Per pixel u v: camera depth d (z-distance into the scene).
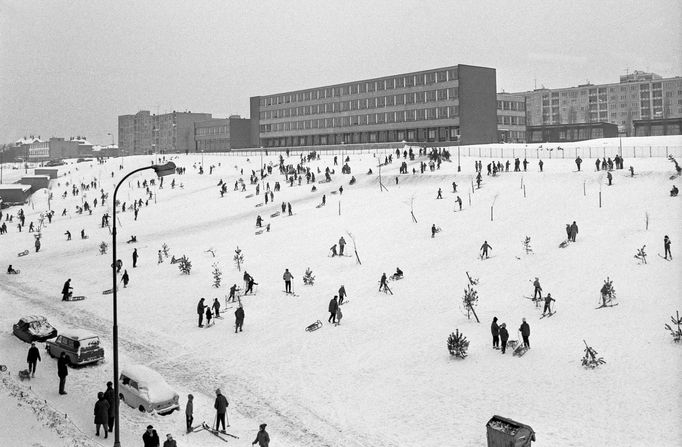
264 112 163.00
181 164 122.56
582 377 24.17
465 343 27.38
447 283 38.50
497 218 51.72
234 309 38.47
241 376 28.05
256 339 32.88
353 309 36.28
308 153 114.81
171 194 92.81
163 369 29.36
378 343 30.64
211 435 22.02
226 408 23.31
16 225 83.38
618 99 160.75
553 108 170.75
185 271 47.88
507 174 68.44
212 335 34.06
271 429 22.55
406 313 34.53
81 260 57.75
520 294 34.59
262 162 111.56
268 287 42.44
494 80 124.12
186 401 25.41
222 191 85.56
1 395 24.23
